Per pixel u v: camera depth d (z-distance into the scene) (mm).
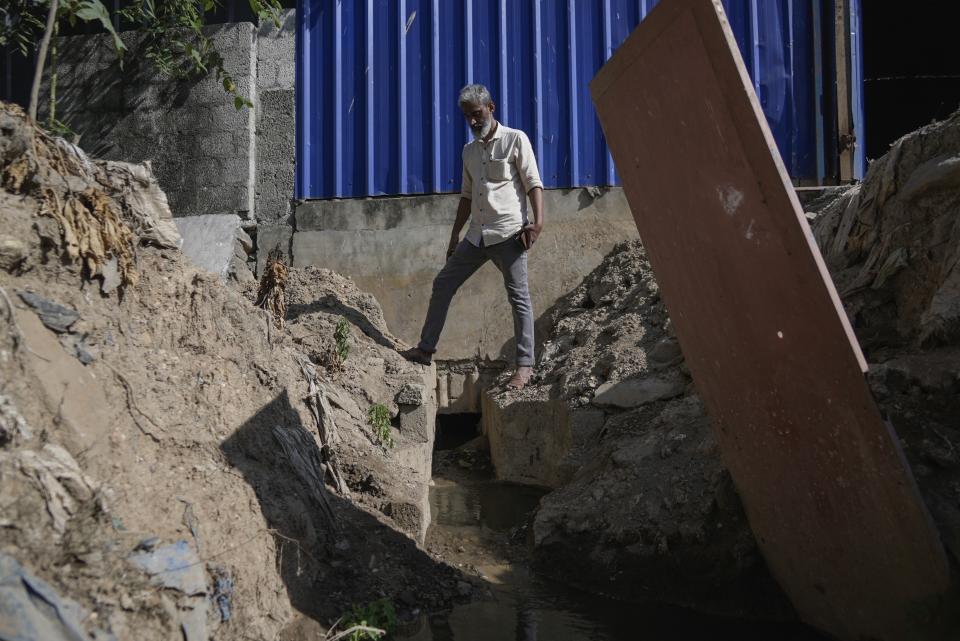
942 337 3602
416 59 6590
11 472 2209
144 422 2779
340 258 6559
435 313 5375
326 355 4879
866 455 2580
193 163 6703
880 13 8820
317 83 6664
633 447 4371
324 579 3084
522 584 3756
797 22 6402
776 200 2461
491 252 5309
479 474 5695
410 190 6582
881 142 9320
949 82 9234
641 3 6465
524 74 6523
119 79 6812
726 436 3393
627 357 5332
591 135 6496
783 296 2619
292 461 3350
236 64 6656
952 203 3896
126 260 3057
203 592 2385
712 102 2582
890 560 2709
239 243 6406
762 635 3266
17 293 2617
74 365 2643
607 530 3889
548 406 5391
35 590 2014
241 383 3438
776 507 3193
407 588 3281
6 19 5895
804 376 2693
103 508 2324
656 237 3320
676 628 3322
